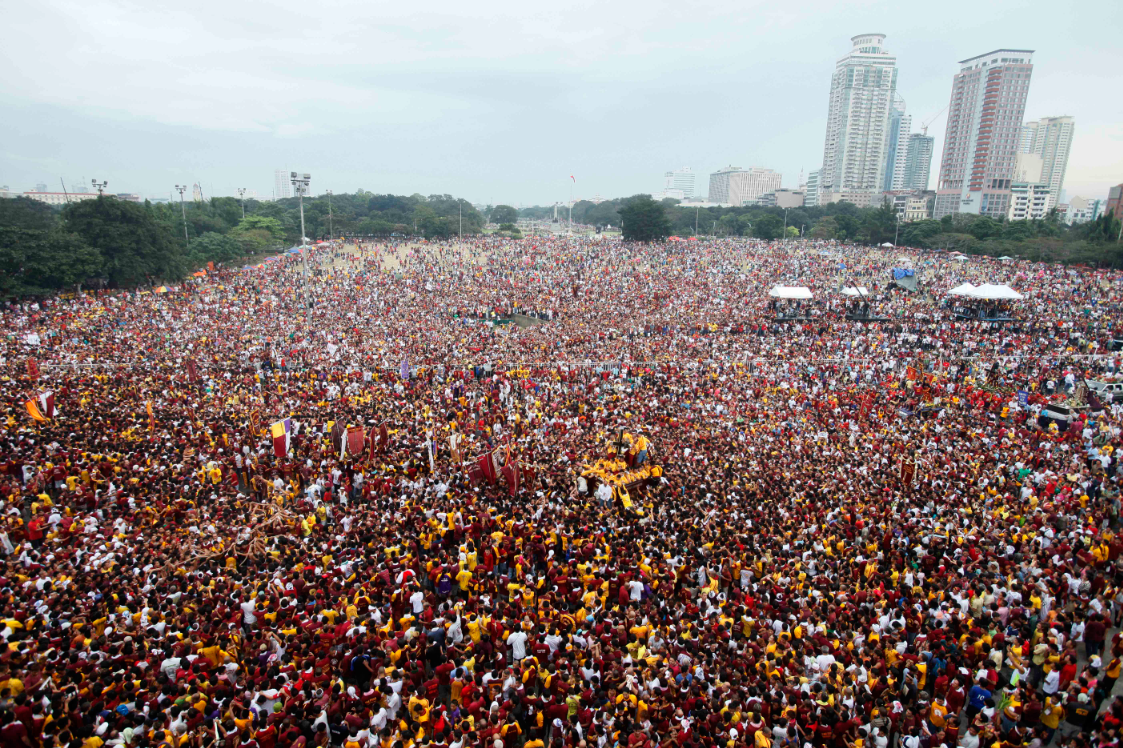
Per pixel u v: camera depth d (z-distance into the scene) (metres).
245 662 15.50
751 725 13.27
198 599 17.69
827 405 40.47
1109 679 15.12
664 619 17.77
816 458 31.28
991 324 63.12
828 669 15.44
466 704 14.33
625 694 14.15
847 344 57.00
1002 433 35.44
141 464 26.98
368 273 93.19
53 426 30.98
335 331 59.75
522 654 16.14
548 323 66.50
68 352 48.00
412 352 52.25
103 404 35.28
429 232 156.12
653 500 25.45
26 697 12.89
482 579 19.72
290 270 98.19
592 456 29.77
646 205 142.00
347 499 26.23
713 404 40.78
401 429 34.03
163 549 20.14
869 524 23.20
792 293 68.06
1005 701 14.96
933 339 57.69
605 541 21.28
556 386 43.97
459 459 29.12
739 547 20.81
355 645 15.75
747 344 57.25
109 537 21.23
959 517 24.52
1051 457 31.25
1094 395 39.47
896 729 14.58
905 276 76.00
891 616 17.70
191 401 36.84
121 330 56.03
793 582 19.48
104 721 13.05
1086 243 105.25
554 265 98.25
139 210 83.25
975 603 18.86
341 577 18.95
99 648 15.52
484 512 23.47
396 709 14.11
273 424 27.78
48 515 22.38
